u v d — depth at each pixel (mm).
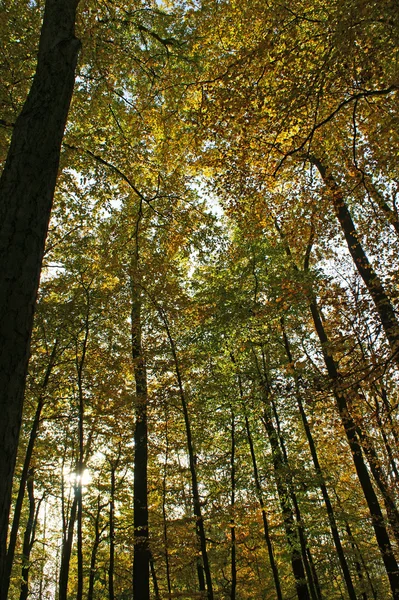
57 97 3758
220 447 15258
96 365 11586
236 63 6906
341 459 14039
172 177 10516
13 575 16609
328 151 9172
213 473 14047
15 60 7945
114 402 10969
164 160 10820
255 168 8773
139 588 10328
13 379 2428
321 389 8375
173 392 10828
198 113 8000
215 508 11680
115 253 11141
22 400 2490
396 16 5391
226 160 8508
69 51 4113
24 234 2883
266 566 16953
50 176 3318
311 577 12727
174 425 14008
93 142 9930
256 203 8938
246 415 13172
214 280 14398
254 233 9672
